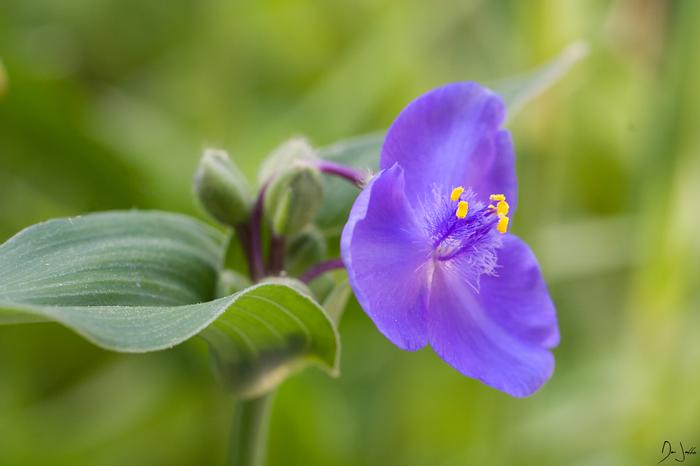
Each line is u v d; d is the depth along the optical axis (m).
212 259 0.22
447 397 0.28
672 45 0.29
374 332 0.29
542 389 0.30
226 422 0.29
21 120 0.30
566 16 0.29
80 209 0.30
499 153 0.22
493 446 0.28
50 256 0.21
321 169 0.22
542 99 0.28
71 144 0.30
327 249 0.23
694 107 0.27
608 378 0.30
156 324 0.19
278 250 0.22
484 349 0.21
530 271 0.22
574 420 0.29
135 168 0.30
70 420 0.29
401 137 0.21
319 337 0.21
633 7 0.30
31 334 0.29
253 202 0.22
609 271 0.31
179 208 0.30
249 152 0.31
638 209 0.30
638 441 0.28
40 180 0.30
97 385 0.30
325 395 0.29
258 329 0.21
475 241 0.22
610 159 0.32
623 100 0.32
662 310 0.27
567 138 0.30
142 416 0.29
